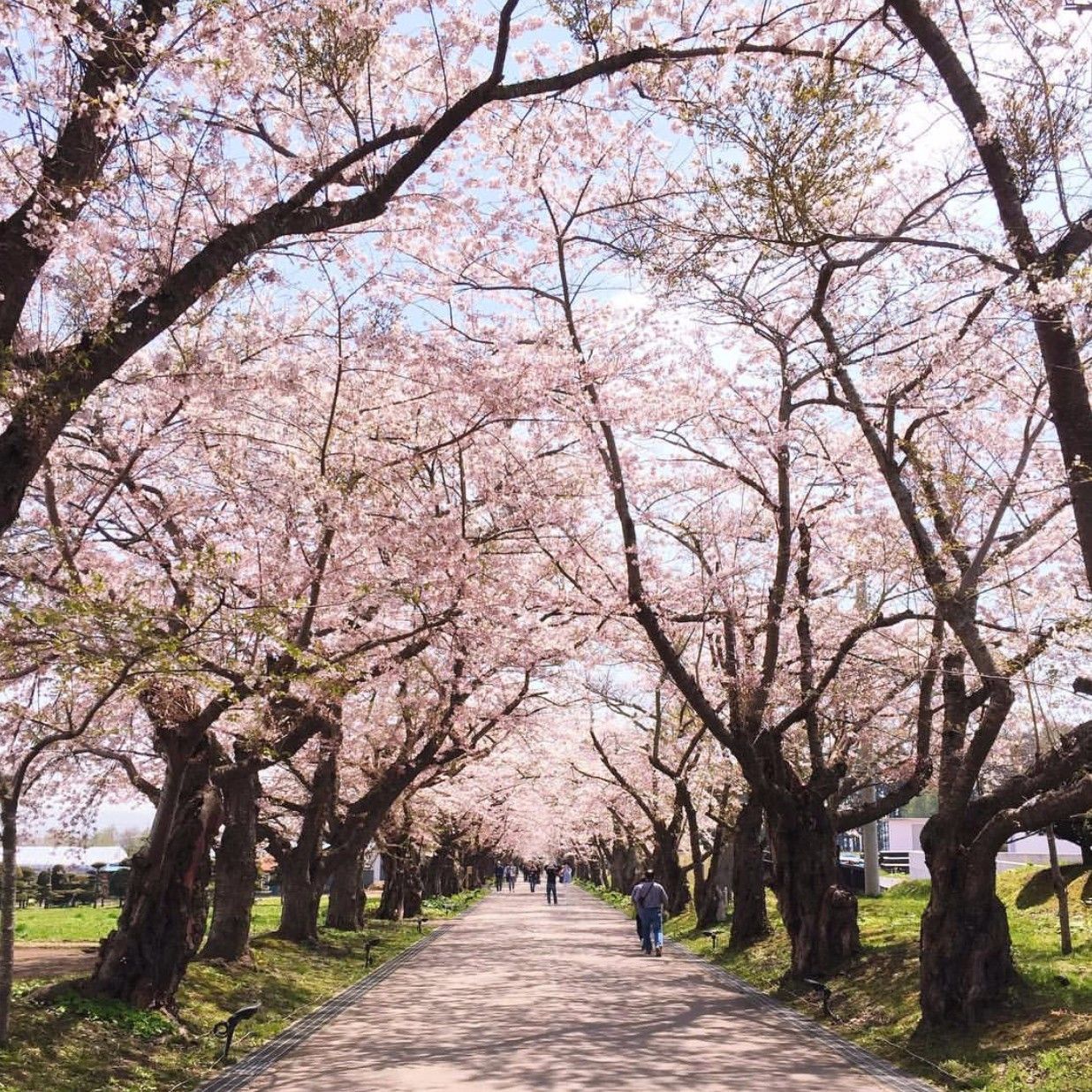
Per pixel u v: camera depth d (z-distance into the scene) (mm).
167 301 7742
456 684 18703
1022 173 9383
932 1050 10656
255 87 10812
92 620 7762
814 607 17125
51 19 7539
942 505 12023
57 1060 9648
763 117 9258
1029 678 12219
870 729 18000
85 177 8078
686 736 30266
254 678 10336
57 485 12297
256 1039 12133
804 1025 13086
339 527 13344
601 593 17266
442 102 12055
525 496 15820
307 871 22250
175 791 12234
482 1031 12836
